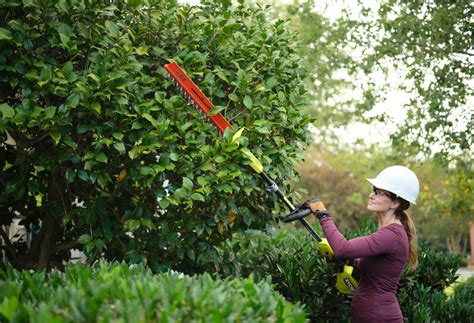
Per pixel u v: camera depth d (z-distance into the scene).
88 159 5.74
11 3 5.56
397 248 5.71
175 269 6.57
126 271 4.35
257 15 6.94
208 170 5.96
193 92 5.88
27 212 7.04
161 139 5.67
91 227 5.99
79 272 4.34
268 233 6.70
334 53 13.95
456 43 11.92
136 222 5.81
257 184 6.25
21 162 5.84
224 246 7.09
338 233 5.71
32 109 5.61
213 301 3.54
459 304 8.18
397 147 14.16
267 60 6.39
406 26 12.22
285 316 3.66
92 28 5.81
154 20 6.09
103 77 5.50
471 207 15.72
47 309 3.25
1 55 5.59
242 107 6.34
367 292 5.79
